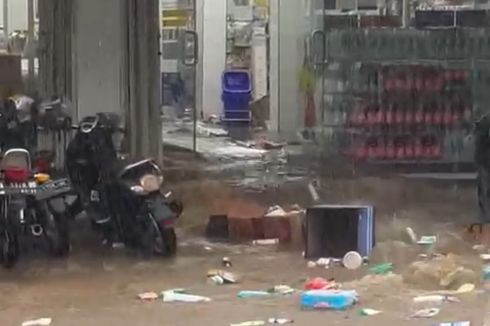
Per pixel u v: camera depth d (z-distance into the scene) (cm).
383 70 3394
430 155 3359
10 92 3011
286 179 3275
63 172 2378
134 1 3003
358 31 3453
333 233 2202
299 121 4066
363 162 3391
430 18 3459
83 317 1792
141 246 2272
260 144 4094
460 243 2345
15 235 2183
